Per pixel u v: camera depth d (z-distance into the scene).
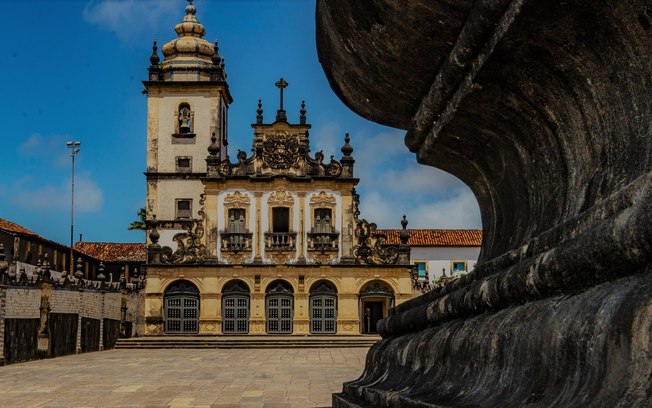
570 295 3.76
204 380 22.16
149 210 61.09
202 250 53.06
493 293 4.88
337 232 53.47
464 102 5.36
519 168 5.61
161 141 61.75
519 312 4.34
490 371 4.59
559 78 4.38
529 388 3.88
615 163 3.97
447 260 73.25
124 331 49.12
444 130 6.16
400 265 52.69
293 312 52.41
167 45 64.81
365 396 7.59
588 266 3.52
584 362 3.32
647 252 3.04
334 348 47.69
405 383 6.53
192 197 61.22
